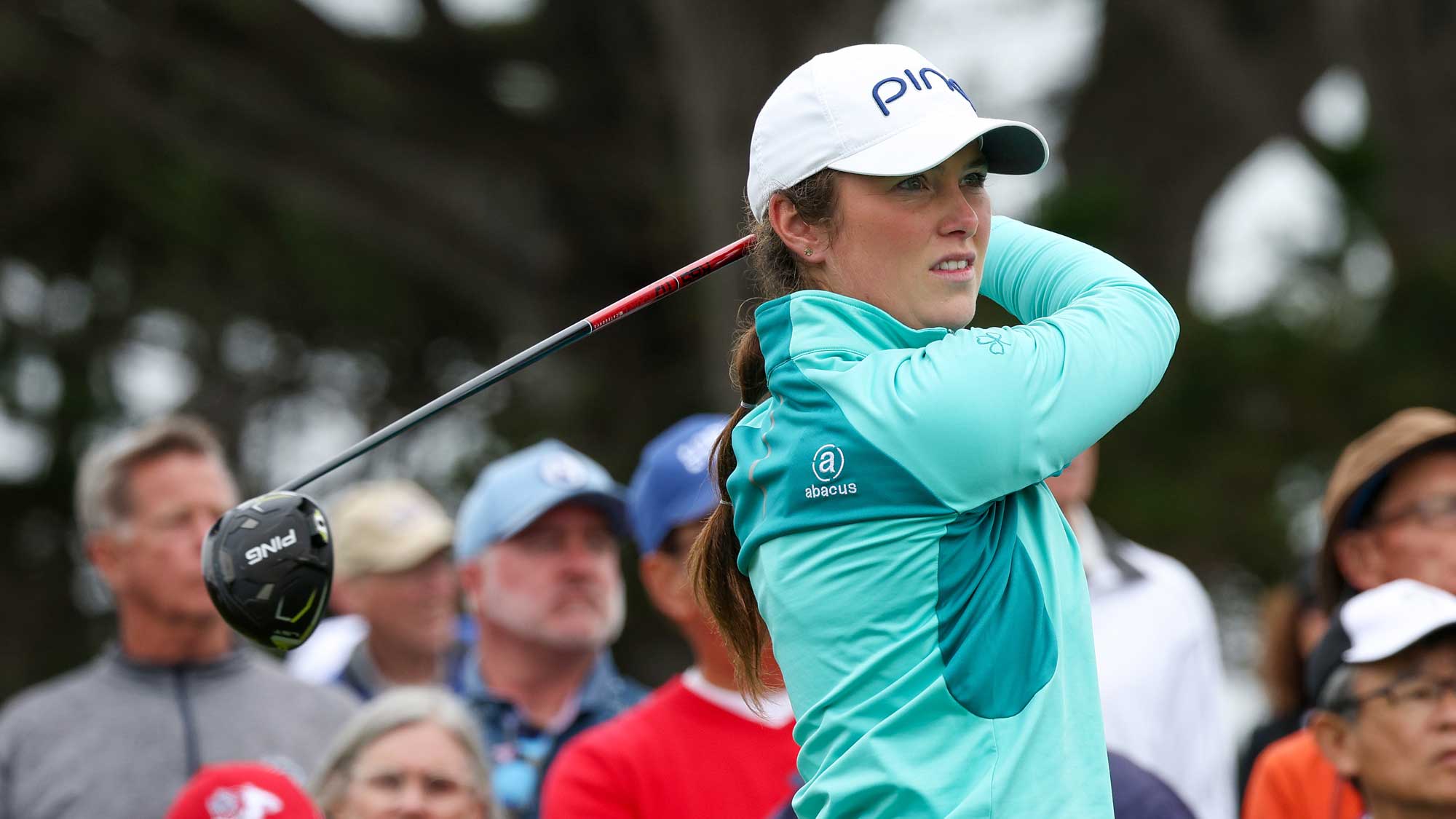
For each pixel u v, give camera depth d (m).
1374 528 16.78
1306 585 20.47
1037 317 11.01
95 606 60.59
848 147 10.13
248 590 10.57
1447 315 47.19
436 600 22.00
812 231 10.41
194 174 53.84
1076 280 10.72
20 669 59.34
